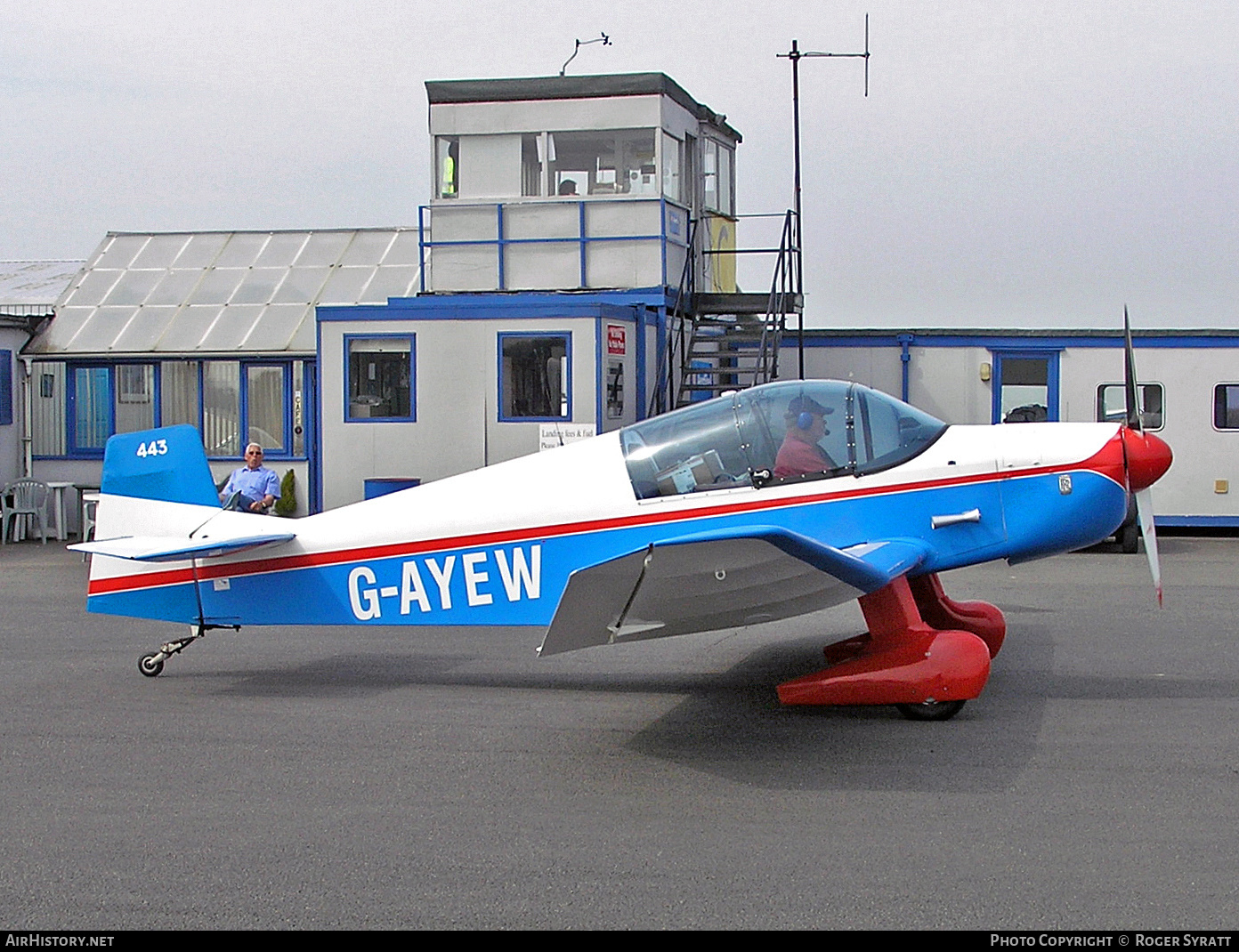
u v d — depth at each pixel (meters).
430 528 7.67
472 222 16.09
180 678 8.18
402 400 14.19
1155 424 15.77
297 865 4.80
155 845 5.04
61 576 13.54
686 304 16.34
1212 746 6.22
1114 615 10.05
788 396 7.46
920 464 7.38
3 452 17.89
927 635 6.87
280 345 17.86
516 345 13.95
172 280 19.59
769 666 8.27
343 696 7.61
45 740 6.66
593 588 5.89
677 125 16.34
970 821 5.16
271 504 11.89
